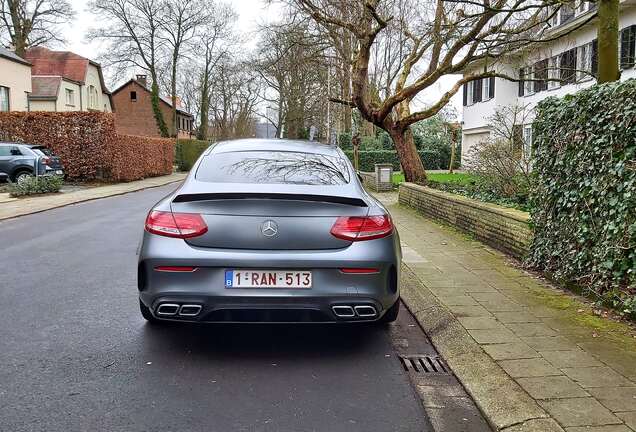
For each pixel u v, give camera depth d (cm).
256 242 392
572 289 573
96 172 2458
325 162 477
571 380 353
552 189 617
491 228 843
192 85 7038
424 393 357
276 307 387
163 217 402
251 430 303
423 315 512
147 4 4691
